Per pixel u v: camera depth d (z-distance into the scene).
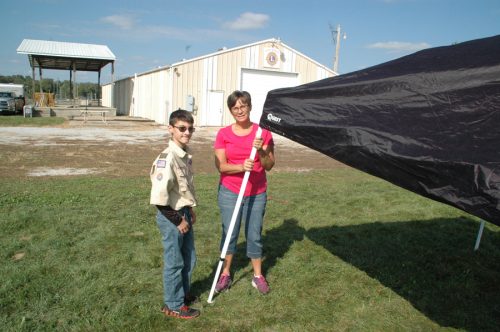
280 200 7.15
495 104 2.51
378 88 3.03
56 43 33.94
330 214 6.43
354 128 2.77
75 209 6.03
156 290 3.72
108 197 6.79
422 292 3.94
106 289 3.68
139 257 4.41
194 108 24.00
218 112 24.61
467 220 6.38
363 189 8.36
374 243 5.21
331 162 12.65
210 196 7.10
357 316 3.47
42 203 6.29
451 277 4.29
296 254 4.72
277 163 12.15
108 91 51.41
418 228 5.91
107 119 27.98
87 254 4.43
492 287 4.13
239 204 3.51
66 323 3.16
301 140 3.10
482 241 5.46
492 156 2.15
